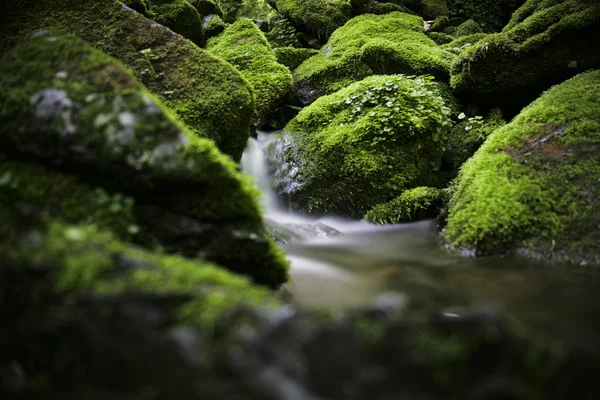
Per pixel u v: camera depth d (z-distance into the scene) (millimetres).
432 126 5570
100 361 1521
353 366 1372
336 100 6223
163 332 1504
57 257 1686
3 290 1621
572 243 3447
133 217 2479
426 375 1352
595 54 5488
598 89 4734
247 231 2738
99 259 1714
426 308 2793
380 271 3709
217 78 4254
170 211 2604
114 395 1512
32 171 2486
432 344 1388
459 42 8125
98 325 1533
